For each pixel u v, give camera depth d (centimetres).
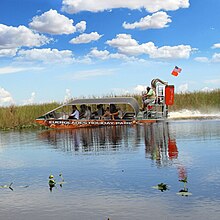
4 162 1053
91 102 2169
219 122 2019
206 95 2986
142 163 927
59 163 998
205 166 859
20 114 2609
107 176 807
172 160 950
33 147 1358
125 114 2286
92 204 620
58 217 567
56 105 2759
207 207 577
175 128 1775
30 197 679
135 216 555
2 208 621
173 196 638
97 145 1309
